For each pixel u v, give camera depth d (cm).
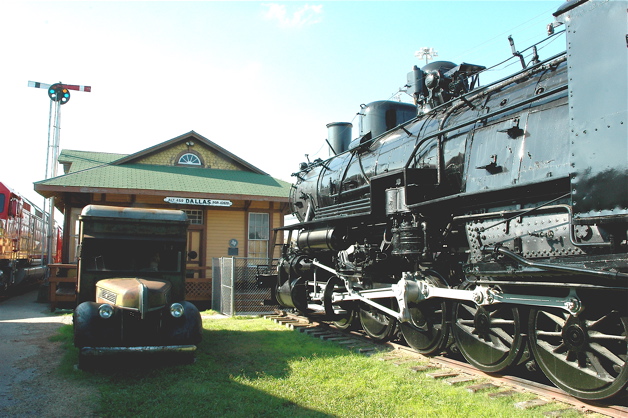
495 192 538
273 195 1603
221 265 1320
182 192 1495
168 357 604
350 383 565
